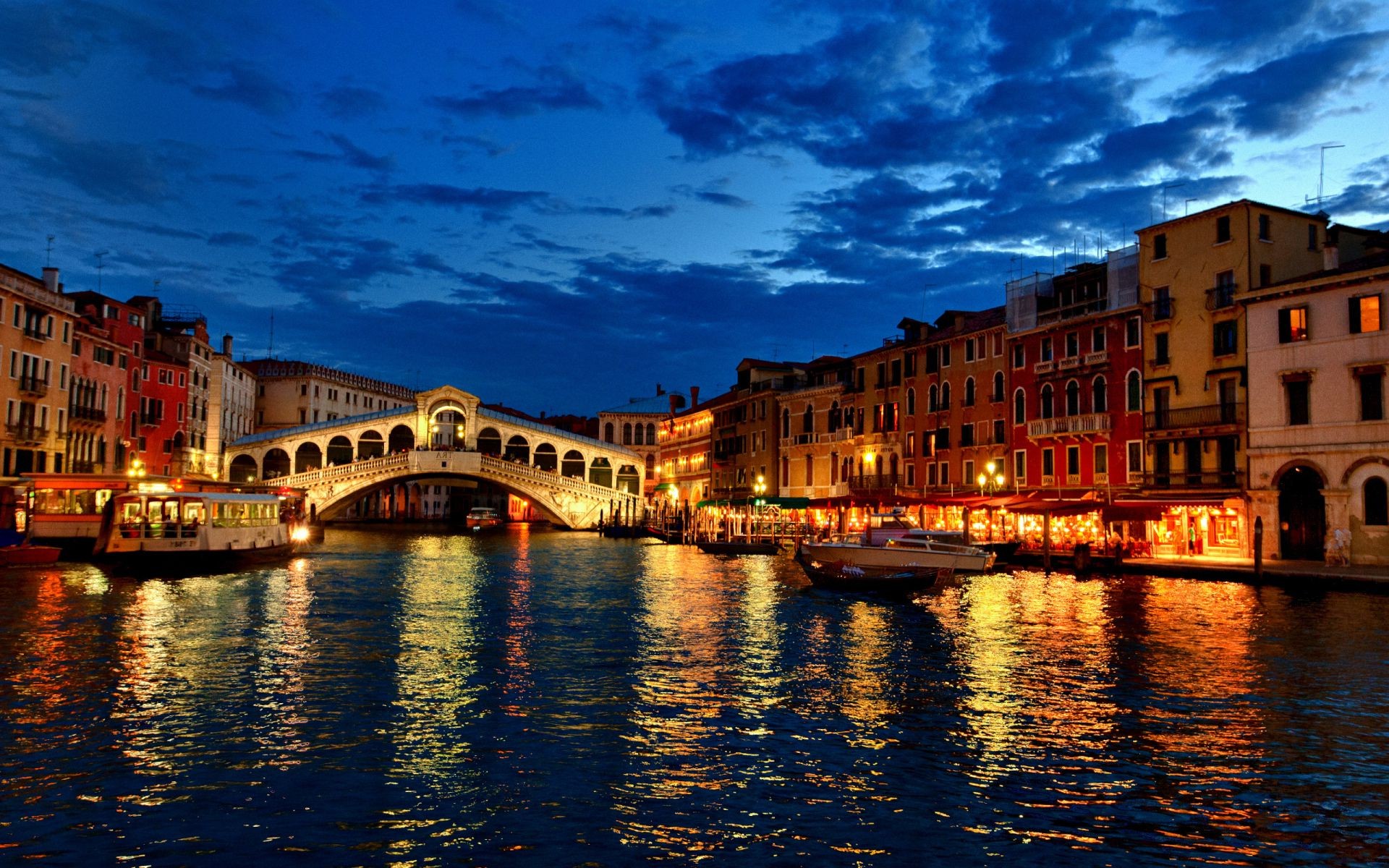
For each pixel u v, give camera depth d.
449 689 14.22
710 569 38.31
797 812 9.30
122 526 31.14
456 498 117.69
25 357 46.53
